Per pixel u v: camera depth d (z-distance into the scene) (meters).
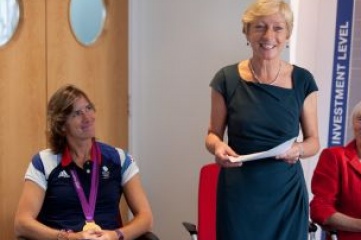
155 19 3.16
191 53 3.05
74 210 2.09
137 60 3.26
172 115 3.17
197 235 2.27
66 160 2.11
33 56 2.55
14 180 2.53
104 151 2.21
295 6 2.69
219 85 1.86
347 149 2.29
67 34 2.75
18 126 2.52
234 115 1.81
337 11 2.83
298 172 1.82
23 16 2.48
